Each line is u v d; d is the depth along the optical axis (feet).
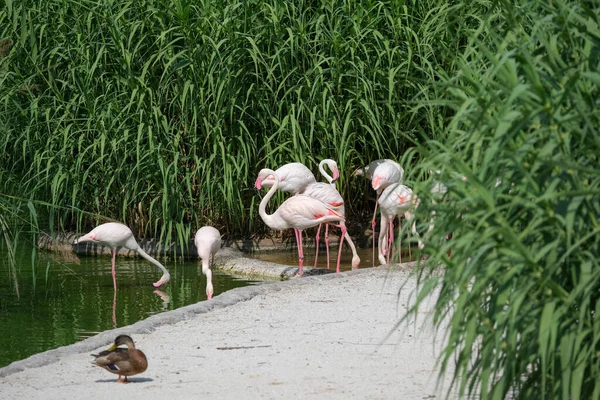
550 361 17.39
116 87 53.57
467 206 17.80
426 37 52.13
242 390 24.07
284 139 53.57
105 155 52.21
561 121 16.29
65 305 40.57
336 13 53.67
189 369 26.35
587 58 16.89
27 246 55.16
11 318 37.81
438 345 28.73
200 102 51.93
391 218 48.67
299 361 27.12
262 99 53.11
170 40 52.90
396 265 44.14
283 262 52.85
